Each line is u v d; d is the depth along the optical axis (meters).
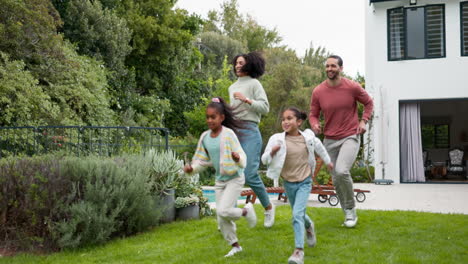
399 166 12.68
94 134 11.45
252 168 4.45
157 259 3.83
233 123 4.09
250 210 3.93
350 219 4.86
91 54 14.87
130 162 5.37
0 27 10.08
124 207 4.77
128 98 16.11
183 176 6.19
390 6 12.88
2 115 9.93
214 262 3.61
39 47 11.36
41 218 4.41
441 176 14.80
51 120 10.64
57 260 3.91
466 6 12.35
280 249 3.97
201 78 22.30
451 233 4.50
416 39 12.70
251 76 4.69
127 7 17.56
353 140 4.80
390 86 12.86
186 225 5.34
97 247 4.36
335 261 3.54
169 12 18.66
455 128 17.33
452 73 12.38
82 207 4.30
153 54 18.03
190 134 15.31
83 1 14.78
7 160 5.12
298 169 3.97
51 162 4.76
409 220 5.20
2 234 4.53
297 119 4.02
